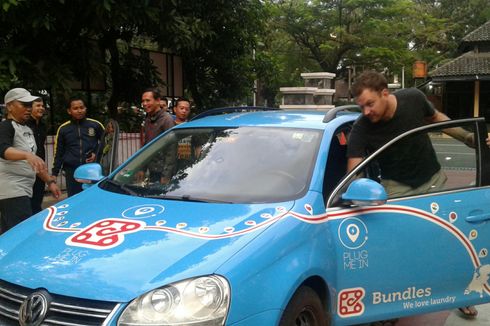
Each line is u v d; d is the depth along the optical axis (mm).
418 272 3748
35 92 9375
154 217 3277
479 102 30188
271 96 31484
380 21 31016
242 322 2695
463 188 4086
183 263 2764
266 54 15773
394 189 3809
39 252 3033
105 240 3018
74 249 2973
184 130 4535
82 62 10234
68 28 9461
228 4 12188
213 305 2623
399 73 33438
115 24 9344
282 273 2943
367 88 3684
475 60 29906
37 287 2758
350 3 30812
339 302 3404
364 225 3531
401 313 3707
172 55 13477
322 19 32812
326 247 3287
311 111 4867
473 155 4184
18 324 2734
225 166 3891
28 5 8305
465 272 3986
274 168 3748
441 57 39219
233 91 14875
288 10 32688
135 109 13945
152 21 10133
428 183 3949
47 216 3576
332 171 3891
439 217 3855
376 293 3572
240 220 3170
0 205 5246
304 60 35031
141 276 2693
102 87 11992
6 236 3443
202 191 3678
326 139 3918
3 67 8297
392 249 3625
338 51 33031
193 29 10883
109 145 6762
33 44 9383
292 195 3490
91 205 3625
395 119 3848
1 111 9383
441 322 4656
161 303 2584
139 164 4293
